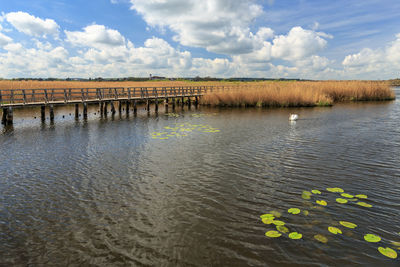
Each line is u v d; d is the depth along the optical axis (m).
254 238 3.29
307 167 5.91
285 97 19.09
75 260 2.98
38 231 3.59
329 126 10.96
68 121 13.78
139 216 3.93
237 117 14.47
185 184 5.10
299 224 3.57
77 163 6.52
